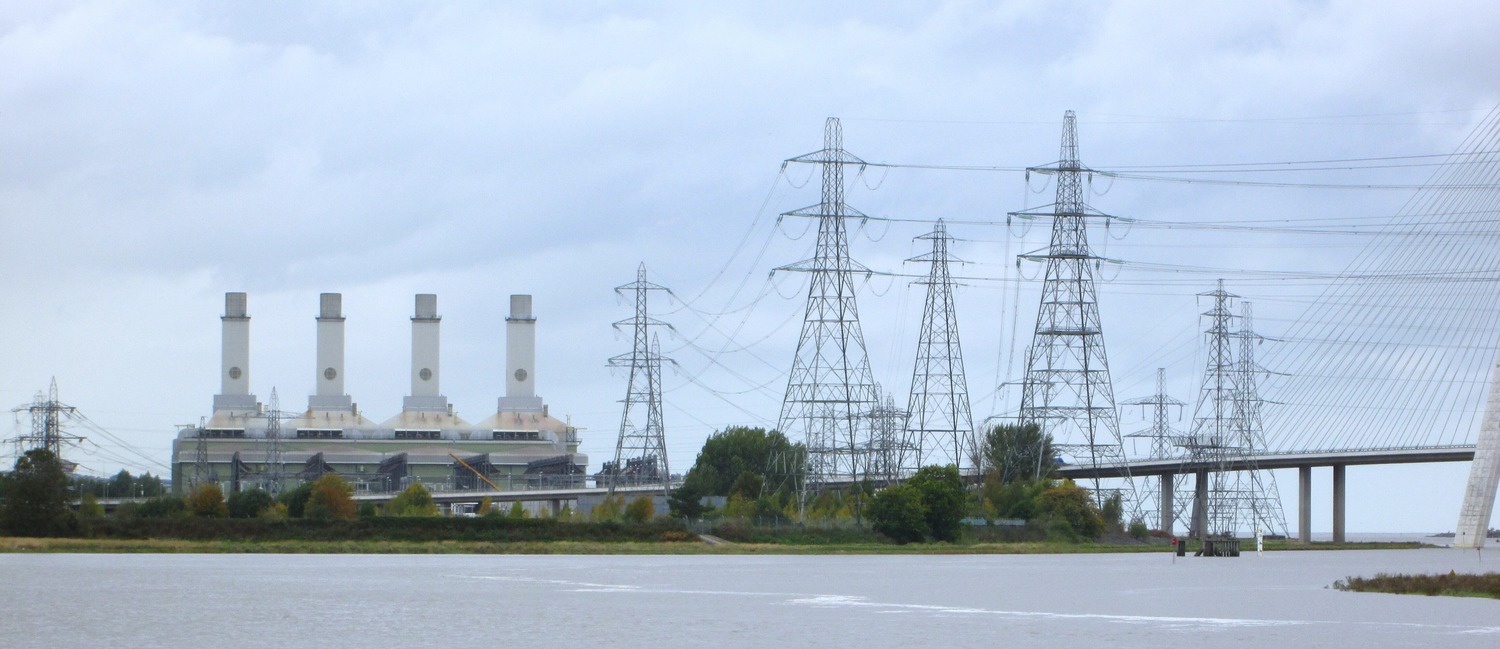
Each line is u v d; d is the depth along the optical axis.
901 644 80.69
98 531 195.12
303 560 169.75
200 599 105.69
